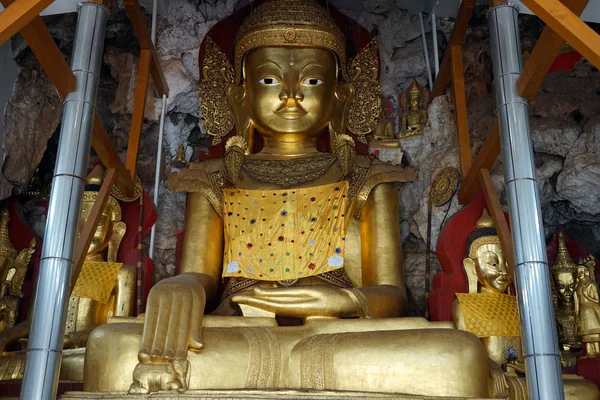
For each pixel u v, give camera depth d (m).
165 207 7.19
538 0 4.12
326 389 4.73
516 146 4.45
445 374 4.72
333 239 6.30
